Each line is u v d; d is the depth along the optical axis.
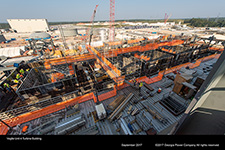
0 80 26.06
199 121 6.11
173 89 15.82
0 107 17.62
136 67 22.53
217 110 5.33
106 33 80.25
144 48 29.83
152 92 16.03
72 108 13.41
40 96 17.20
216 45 35.25
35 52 46.38
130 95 14.91
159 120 11.46
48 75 26.62
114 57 28.56
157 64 24.83
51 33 127.06
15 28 148.12
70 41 76.56
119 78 15.95
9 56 42.84
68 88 19.22
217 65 5.27
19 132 10.77
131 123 11.30
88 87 20.84
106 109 13.15
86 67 30.94
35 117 12.38
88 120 11.85
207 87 5.90
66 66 26.11
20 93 15.54
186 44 35.97
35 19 148.88
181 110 12.52
